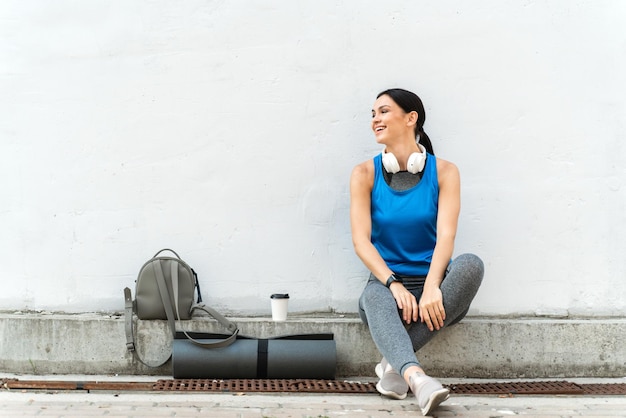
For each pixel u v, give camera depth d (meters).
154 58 3.71
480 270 3.14
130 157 3.70
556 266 3.77
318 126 3.75
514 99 3.77
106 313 3.68
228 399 3.06
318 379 3.40
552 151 3.77
